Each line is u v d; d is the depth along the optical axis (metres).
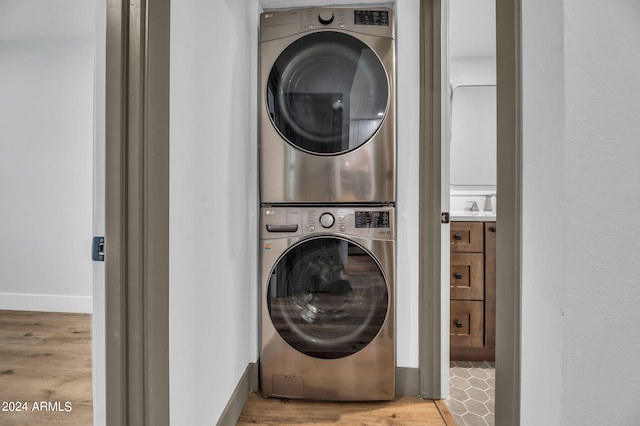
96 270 0.78
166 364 0.83
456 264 1.97
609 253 0.53
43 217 2.90
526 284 0.62
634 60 0.53
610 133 0.53
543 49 0.58
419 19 1.60
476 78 2.55
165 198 0.83
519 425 0.65
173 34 0.90
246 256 1.59
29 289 2.92
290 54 1.55
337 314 1.54
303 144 1.55
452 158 2.57
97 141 0.77
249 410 1.49
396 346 1.62
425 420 1.42
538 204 0.59
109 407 0.76
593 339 0.53
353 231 1.53
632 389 0.53
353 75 1.54
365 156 1.54
